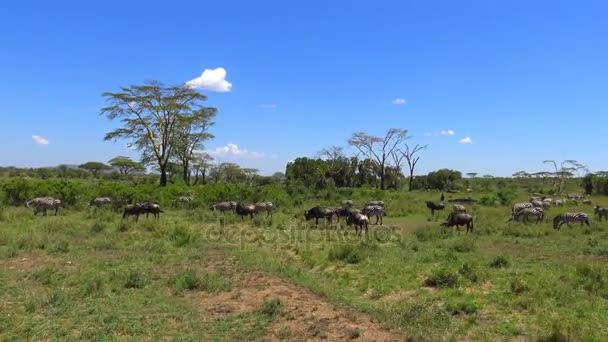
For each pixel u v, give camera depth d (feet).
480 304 37.19
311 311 34.24
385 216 110.93
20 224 78.69
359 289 43.78
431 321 32.76
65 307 35.73
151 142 178.50
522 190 248.93
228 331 31.45
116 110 171.63
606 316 33.78
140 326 32.24
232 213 103.45
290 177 222.28
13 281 43.60
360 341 28.81
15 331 31.32
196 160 234.58
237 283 42.78
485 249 62.59
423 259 54.19
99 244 60.95
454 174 264.11
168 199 122.72
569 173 257.75
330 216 91.86
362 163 264.93
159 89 172.96
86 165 295.69
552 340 28.86
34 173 269.23
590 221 93.71
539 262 52.85
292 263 54.49
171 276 44.47
